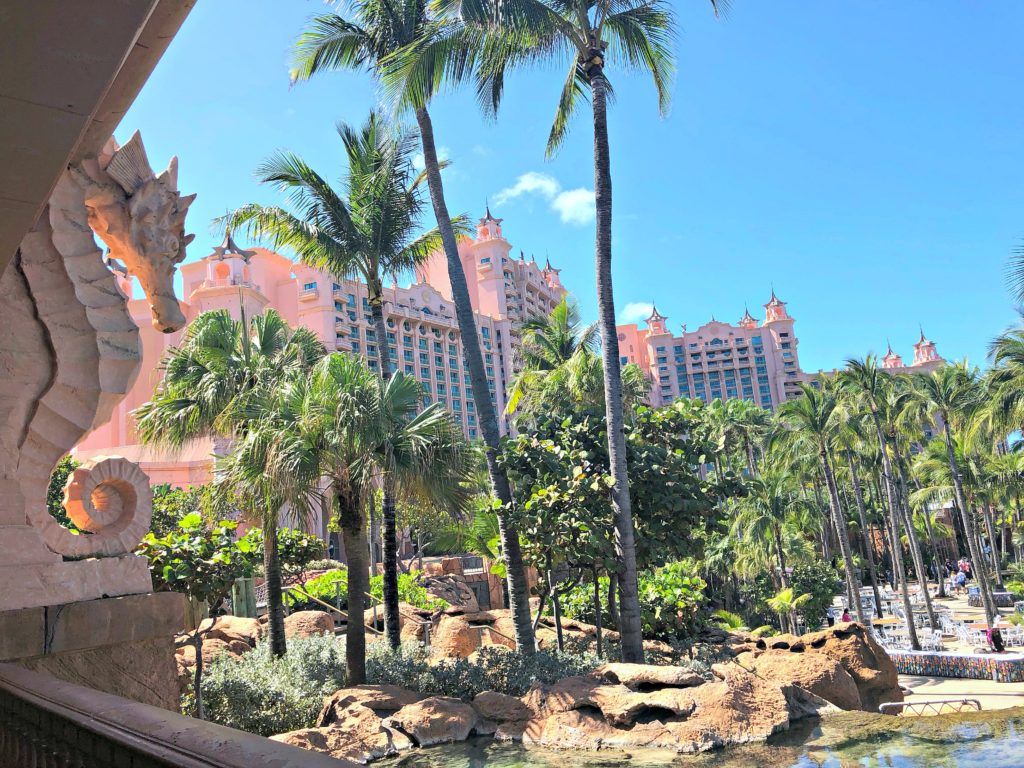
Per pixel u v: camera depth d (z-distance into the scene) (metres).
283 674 13.33
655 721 9.84
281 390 14.20
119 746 2.00
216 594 10.42
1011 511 66.75
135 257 6.51
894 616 50.47
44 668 5.18
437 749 9.96
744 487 18.28
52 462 5.79
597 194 16.44
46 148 3.07
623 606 15.30
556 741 9.88
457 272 17.08
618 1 16.17
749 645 18.14
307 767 1.46
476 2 13.84
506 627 21.27
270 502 13.73
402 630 21.84
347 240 18.22
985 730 9.46
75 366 5.92
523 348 32.22
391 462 12.97
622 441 15.75
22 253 5.88
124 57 2.70
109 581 5.70
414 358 116.19
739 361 170.75
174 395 16.08
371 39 17.72
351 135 18.77
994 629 31.86
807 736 9.52
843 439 44.53
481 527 22.67
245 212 17.56
